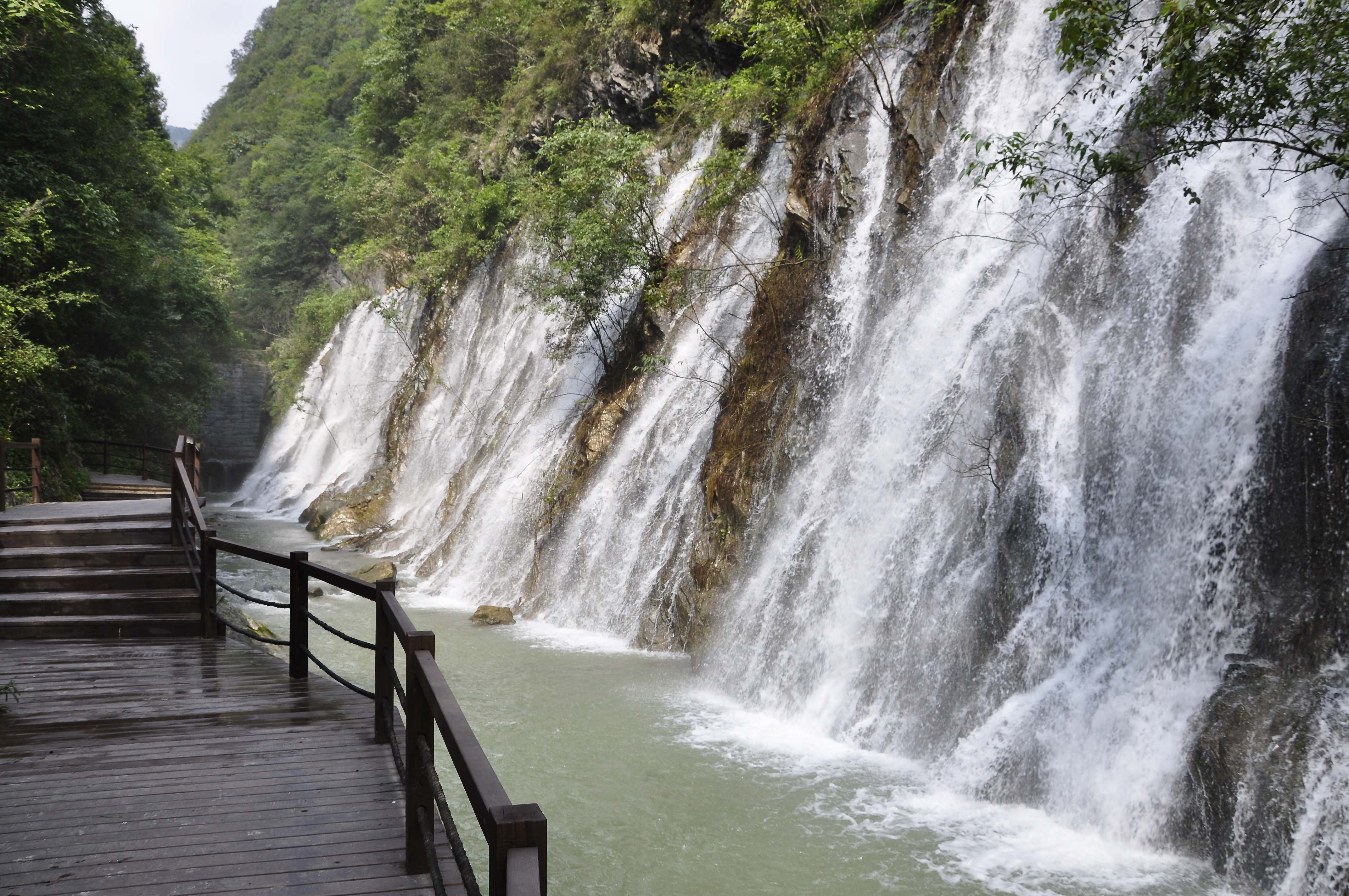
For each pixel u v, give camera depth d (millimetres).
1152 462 8562
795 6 17953
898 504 10805
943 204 12805
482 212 31281
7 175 20422
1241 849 6277
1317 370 7422
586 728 9719
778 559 11969
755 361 14555
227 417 45438
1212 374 8422
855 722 9602
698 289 17859
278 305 55281
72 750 6141
